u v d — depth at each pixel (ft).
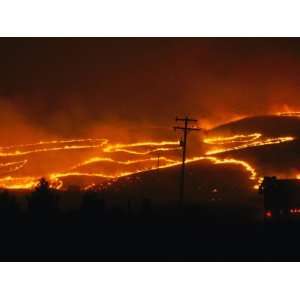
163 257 104.06
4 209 168.25
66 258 100.99
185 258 103.04
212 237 131.34
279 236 134.82
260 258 103.50
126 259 101.09
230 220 184.34
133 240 124.67
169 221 159.63
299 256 106.22
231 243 122.52
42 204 170.30
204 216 177.17
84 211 170.19
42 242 119.34
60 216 161.27
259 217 220.64
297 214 216.54
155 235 132.57
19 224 144.56
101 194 338.95
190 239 127.65
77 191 308.19
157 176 381.81
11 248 111.55
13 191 293.64
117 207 175.32
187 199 347.97
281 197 219.61
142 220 159.43
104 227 142.61
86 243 119.24
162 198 355.77
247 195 361.51
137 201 321.32
